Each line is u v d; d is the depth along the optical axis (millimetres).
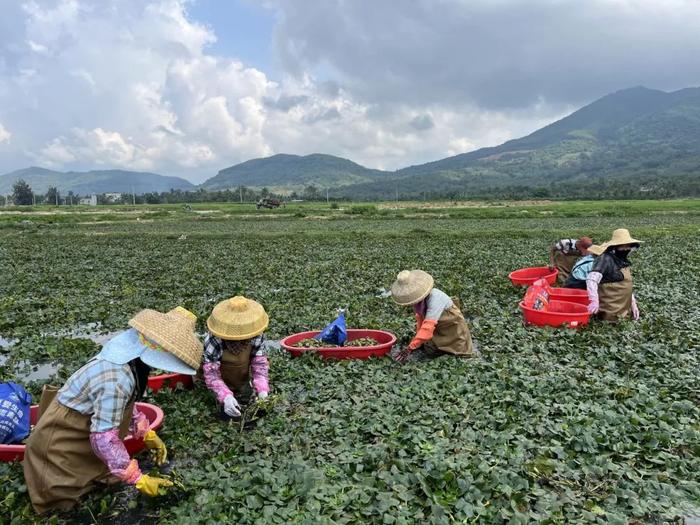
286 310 13477
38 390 8508
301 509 5051
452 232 38156
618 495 5324
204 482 5527
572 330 10695
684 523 5008
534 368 8945
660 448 6191
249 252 27797
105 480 5656
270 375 8555
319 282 17625
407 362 9266
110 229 46312
